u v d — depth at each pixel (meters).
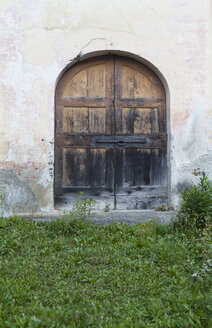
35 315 2.63
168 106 6.04
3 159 5.62
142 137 6.12
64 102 6.02
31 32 5.79
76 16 5.88
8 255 3.81
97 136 6.06
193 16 6.04
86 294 3.06
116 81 6.14
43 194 5.66
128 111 6.14
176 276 3.36
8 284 3.09
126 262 3.69
